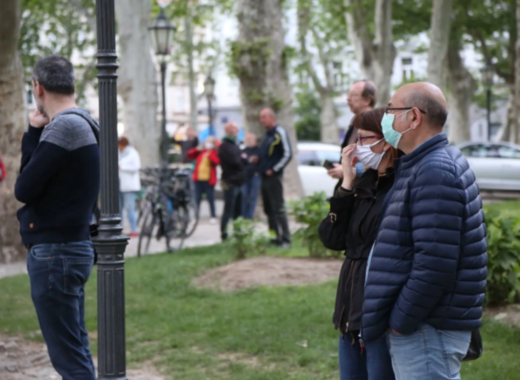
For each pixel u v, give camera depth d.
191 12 31.22
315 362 5.80
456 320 3.05
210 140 17.17
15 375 5.82
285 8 34.34
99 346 3.98
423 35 38.28
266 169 11.63
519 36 24.16
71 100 4.43
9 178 11.87
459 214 2.99
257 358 6.04
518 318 6.66
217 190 25.06
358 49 28.73
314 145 20.59
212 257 10.77
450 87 34.59
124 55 20.25
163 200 12.44
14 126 11.87
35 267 4.28
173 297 8.49
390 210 3.15
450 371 3.09
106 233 3.95
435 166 3.03
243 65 16.59
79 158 4.23
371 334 3.15
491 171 23.69
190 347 6.43
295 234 10.08
